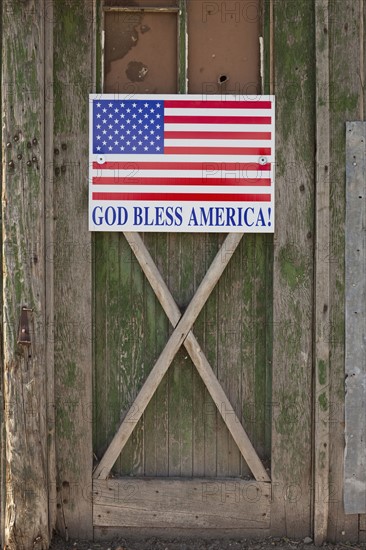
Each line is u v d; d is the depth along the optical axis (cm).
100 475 429
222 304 428
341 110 420
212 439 432
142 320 428
